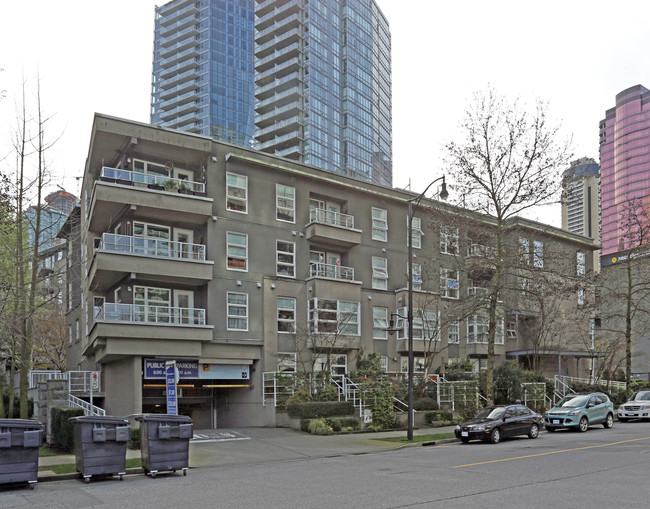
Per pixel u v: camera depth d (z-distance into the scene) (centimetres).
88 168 3084
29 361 2150
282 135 10806
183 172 2916
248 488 1168
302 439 2219
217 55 13362
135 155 2750
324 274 3183
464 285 3684
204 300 2775
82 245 3388
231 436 2314
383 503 980
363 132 11662
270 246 3011
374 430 2523
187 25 13788
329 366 2864
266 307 2908
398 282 3519
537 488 1109
